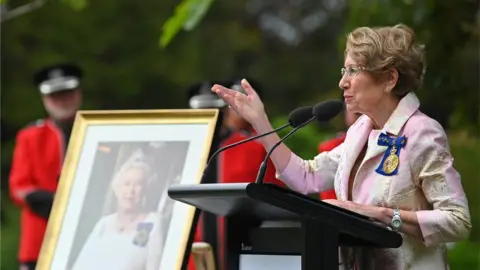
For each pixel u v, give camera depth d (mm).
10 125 42625
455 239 9750
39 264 11617
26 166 19828
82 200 11695
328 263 9273
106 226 11508
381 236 9156
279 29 48875
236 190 8844
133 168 11523
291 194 8898
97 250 11453
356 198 10109
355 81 10117
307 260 9242
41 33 42219
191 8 15820
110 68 42656
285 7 48875
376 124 10258
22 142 19953
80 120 12039
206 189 9133
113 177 11625
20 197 19641
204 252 11641
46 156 19828
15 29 41938
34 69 42125
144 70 43031
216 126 11258
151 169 11445
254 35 46562
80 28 42406
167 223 11195
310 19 48750
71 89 20141
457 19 19406
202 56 44750
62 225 11680
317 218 9000
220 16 47344
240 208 9477
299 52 47906
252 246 9922
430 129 9930
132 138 11656
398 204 9898
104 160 11742
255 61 47094
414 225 9711
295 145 18219
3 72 42156
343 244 9750
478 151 24750
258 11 48844
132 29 43000
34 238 19562
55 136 19953
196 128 11328
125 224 11422
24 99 42125
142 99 43281
